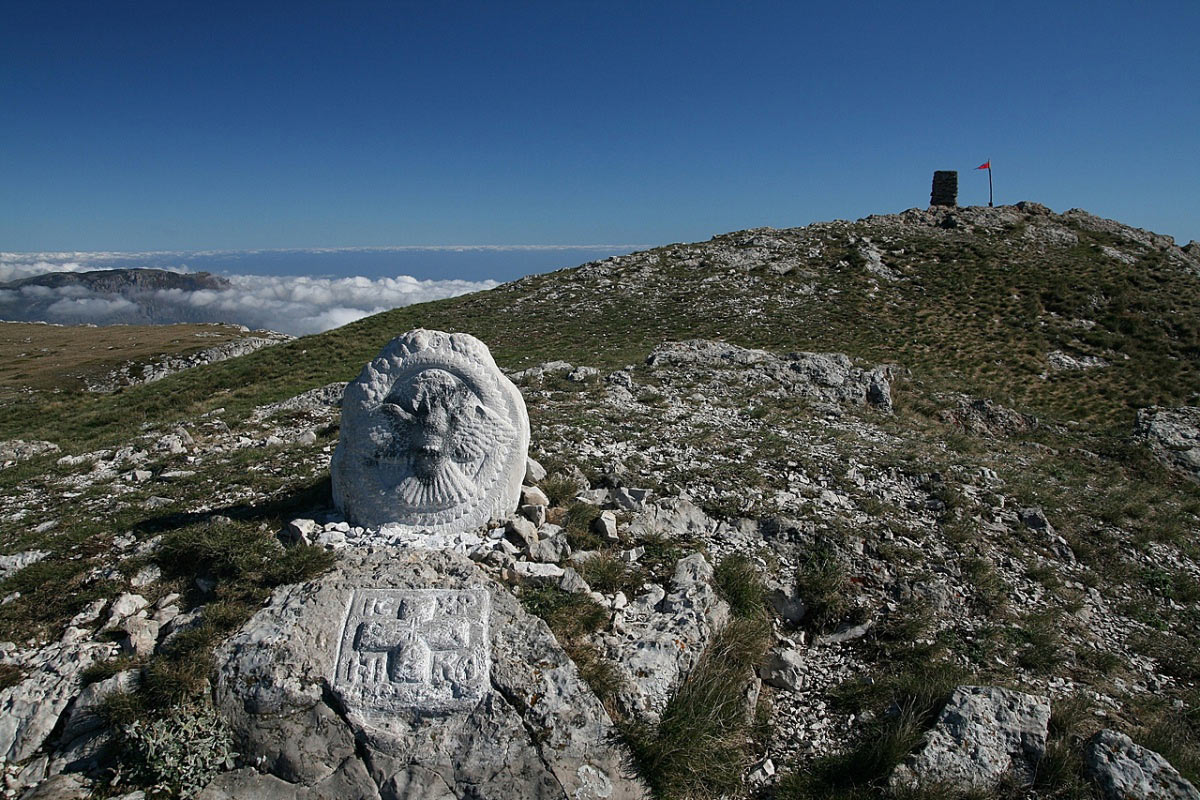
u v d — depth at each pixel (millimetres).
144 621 7250
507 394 9242
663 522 10086
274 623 7035
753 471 12094
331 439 14016
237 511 9703
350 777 6180
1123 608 10742
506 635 7094
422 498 8805
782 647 8633
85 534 9141
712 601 8477
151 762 5957
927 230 49062
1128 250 45562
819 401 18938
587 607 7785
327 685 6625
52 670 6730
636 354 26906
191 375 29828
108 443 16422
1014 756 6867
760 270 41500
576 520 9516
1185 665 9453
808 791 6797
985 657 8828
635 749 6512
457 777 6195
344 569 7715
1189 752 7391
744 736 7328
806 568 9719
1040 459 17562
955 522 11586
